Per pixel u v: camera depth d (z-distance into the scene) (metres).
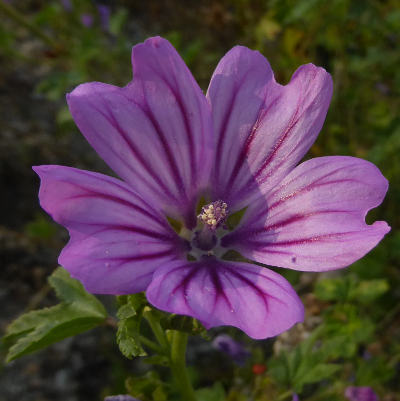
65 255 0.06
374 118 0.16
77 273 0.05
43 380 0.13
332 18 0.15
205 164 0.07
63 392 0.13
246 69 0.07
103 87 0.06
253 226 0.07
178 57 0.06
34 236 0.14
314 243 0.06
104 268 0.06
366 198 0.06
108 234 0.06
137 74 0.06
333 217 0.06
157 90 0.06
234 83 0.07
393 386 0.13
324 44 0.17
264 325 0.05
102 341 0.13
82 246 0.06
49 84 0.15
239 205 0.07
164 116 0.07
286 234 0.07
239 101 0.07
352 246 0.06
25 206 0.15
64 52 0.17
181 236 0.07
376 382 0.11
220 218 0.07
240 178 0.07
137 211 0.06
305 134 0.07
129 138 0.06
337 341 0.10
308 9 0.15
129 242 0.06
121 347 0.06
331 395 0.11
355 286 0.10
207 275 0.06
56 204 0.06
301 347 0.10
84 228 0.06
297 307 0.05
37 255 0.14
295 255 0.06
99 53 0.17
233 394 0.11
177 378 0.08
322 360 0.10
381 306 0.14
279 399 0.10
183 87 0.06
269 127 0.07
